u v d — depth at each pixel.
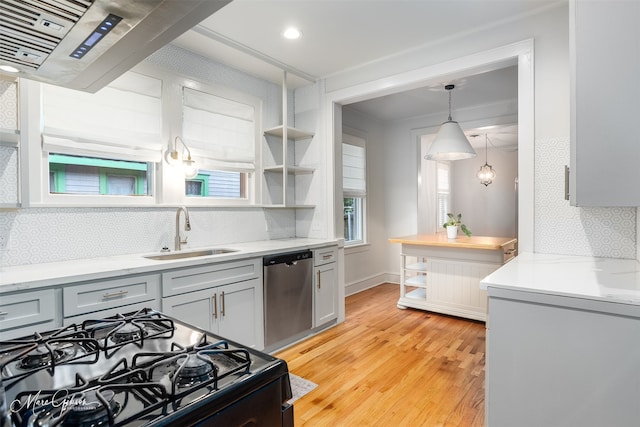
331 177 3.54
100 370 0.80
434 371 2.50
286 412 0.84
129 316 1.16
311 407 2.05
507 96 4.39
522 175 2.42
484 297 3.53
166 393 0.65
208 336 1.01
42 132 2.12
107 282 1.84
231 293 2.49
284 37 2.74
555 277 1.64
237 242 3.24
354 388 2.27
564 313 1.39
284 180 3.30
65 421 0.58
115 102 2.44
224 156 3.14
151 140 2.62
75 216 2.25
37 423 0.58
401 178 5.58
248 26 2.57
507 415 1.51
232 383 0.72
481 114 4.82
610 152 1.37
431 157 3.92
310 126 3.70
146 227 2.61
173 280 2.14
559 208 2.30
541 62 2.37
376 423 1.90
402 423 1.90
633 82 1.34
